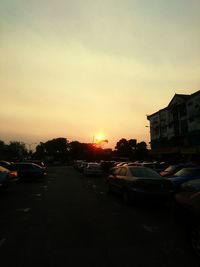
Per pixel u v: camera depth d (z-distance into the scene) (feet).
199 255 21.31
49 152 476.54
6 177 58.23
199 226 21.54
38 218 35.45
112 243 25.13
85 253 22.52
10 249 23.48
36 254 22.27
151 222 33.53
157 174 48.24
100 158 343.67
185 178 50.14
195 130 138.00
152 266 19.90
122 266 19.90
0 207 43.52
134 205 45.88
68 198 53.36
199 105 134.51
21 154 423.64
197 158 134.51
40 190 66.95
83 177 116.57
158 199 43.96
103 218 35.58
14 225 31.78
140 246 24.30
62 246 24.26
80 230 29.58
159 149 169.37
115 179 53.88
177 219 24.90
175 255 22.11
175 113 156.66
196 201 22.49
